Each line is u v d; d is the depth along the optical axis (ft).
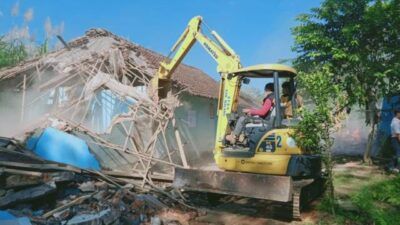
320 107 23.21
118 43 48.49
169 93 38.37
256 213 25.20
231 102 26.78
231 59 28.09
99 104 38.99
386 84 41.19
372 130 43.04
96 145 31.58
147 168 30.58
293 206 22.89
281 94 26.04
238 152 24.79
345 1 40.63
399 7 38.37
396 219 21.25
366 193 25.14
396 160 37.24
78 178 24.86
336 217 22.72
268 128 24.32
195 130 52.95
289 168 22.86
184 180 26.20
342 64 41.73
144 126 36.52
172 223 21.45
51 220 18.76
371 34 40.68
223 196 29.40
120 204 22.34
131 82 44.14
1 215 17.02
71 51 47.11
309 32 42.04
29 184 20.74
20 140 28.35
